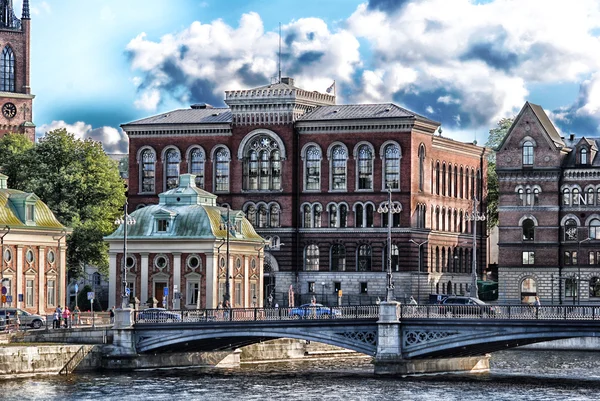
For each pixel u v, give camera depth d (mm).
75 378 132500
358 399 120750
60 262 170875
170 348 141250
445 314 132875
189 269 178500
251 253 188500
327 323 135000
